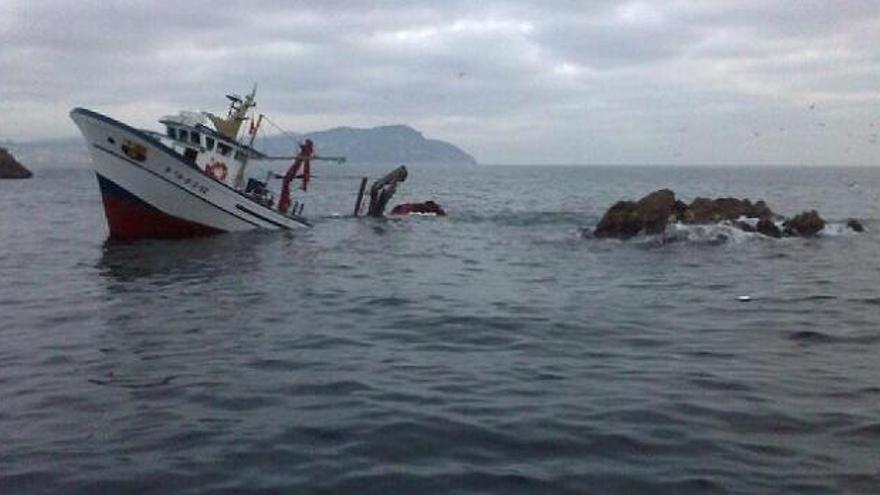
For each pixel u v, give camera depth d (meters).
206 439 8.98
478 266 26.19
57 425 9.46
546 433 9.20
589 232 36.97
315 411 10.05
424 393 10.88
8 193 79.94
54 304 18.09
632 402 10.41
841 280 22.97
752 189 106.81
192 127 31.86
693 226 35.38
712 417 9.76
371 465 8.23
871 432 9.16
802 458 8.35
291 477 7.91
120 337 14.55
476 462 8.32
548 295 20.02
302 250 29.83
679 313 17.48
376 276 23.48
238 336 14.72
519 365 12.59
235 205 33.56
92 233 36.59
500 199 77.81
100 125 29.86
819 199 78.19
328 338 14.62
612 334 15.11
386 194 48.31
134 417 9.77
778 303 18.92
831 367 12.38
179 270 24.08
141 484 7.73
